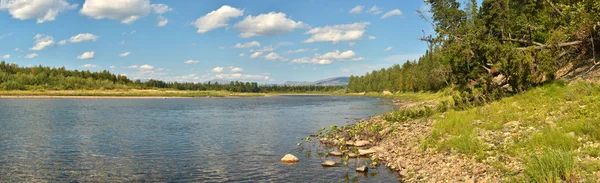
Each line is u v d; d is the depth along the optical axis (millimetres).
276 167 16500
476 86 29531
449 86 59688
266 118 43938
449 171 12648
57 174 15766
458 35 31234
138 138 26594
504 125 16891
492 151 13359
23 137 27016
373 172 14758
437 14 55156
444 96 52250
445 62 48719
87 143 24234
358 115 46625
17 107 66312
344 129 27953
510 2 38250
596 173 9094
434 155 15156
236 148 21953
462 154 14133
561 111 16797
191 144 23656
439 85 86188
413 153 16484
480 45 27531
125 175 15516
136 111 58438
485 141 14859
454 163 13398
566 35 24828
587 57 24906
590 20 22859
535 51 24469
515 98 22938
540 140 12711
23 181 14625
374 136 22719
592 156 10484
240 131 30531
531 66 24312
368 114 47969
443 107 28281
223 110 61406
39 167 17078
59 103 85000
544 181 9195
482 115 20203
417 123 23891
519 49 25453
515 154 12320
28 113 51500
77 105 76125
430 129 20344
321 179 14117
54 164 17734
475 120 19547
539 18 29797
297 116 46500
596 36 23875
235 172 15734
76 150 21609
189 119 43125
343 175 14531
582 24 23469
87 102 93250
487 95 25953
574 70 24547
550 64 24109
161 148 22188
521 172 10516
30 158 19188
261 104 85250
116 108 66750
